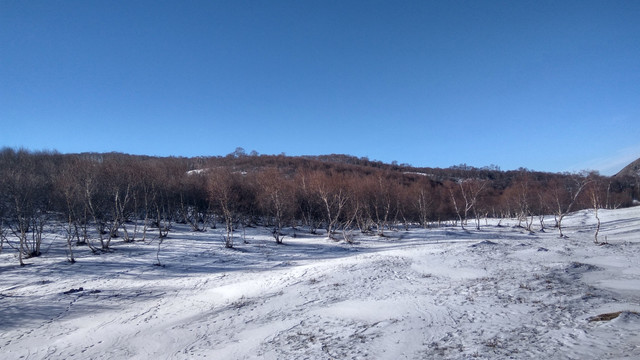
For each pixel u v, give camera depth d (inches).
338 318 527.2
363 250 1263.5
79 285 803.4
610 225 1781.5
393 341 418.0
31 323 608.1
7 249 1080.8
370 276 781.3
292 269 926.4
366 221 1839.3
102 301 713.0
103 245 1110.4
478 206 2792.8
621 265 776.3
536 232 1755.7
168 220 1670.8
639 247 1010.7
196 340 502.6
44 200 1251.2
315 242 1411.2
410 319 488.1
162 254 1098.1
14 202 1022.4
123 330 568.4
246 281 830.5
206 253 1135.0
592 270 728.3
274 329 506.6
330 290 692.1
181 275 912.3
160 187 1525.6
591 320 426.9
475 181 2596.0
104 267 941.8
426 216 2268.7
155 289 791.7
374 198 1918.1
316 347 422.9
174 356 450.6
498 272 744.3
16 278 832.9
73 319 627.8
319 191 1723.7
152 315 634.8
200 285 816.9
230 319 579.5
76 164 1306.6
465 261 876.6
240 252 1175.0
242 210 1681.8
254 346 449.4
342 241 1423.5
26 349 512.7
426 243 1349.7
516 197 2470.5
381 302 585.0
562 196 2126.0
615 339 360.5
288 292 703.7
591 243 1159.6
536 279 652.7
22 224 992.2
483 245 1092.5
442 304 542.6
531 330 411.8
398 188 2126.0
